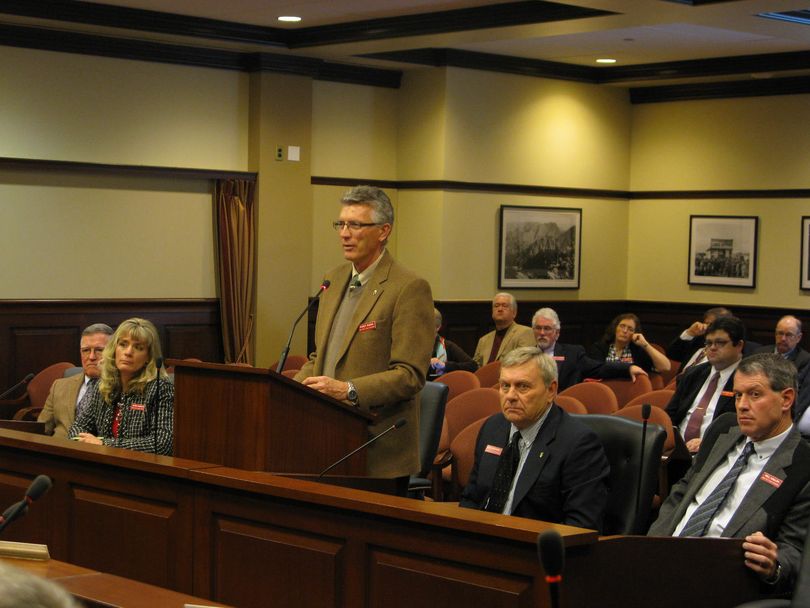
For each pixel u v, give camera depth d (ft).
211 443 11.30
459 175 35.73
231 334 33.45
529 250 37.68
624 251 40.70
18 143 29.63
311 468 11.32
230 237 33.17
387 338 12.46
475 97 35.91
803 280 36.60
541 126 37.68
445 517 9.04
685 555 9.74
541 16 26.76
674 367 29.12
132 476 11.43
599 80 38.55
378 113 36.32
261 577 10.40
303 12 29.09
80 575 8.09
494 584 8.88
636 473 13.12
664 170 39.81
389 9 28.48
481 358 30.81
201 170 32.71
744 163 37.86
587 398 21.80
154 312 32.32
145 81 31.68
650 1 23.93
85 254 31.12
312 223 35.14
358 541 9.75
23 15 27.99
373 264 12.79
